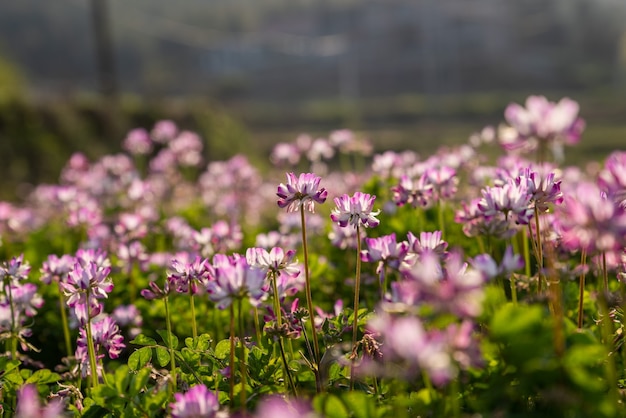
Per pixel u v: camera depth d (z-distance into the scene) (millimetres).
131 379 2344
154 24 177375
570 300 3096
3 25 177500
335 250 5070
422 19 161125
